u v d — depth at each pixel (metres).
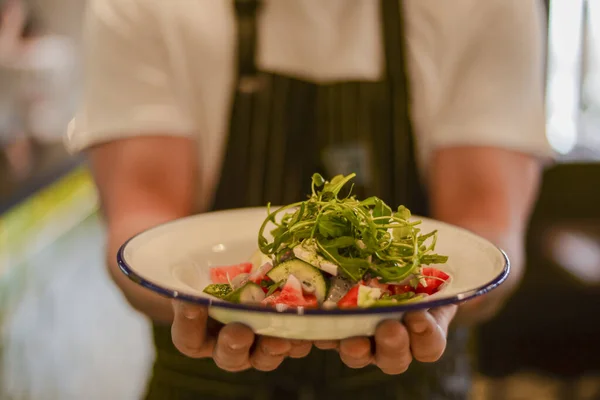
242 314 0.75
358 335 0.77
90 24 1.49
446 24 1.47
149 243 0.90
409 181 1.50
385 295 0.82
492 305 1.17
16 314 2.78
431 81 1.49
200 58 1.48
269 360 0.81
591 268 2.69
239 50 1.48
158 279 0.81
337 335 0.76
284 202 1.50
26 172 2.74
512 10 1.46
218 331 0.88
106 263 1.19
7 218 2.70
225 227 1.03
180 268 0.90
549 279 2.68
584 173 2.92
